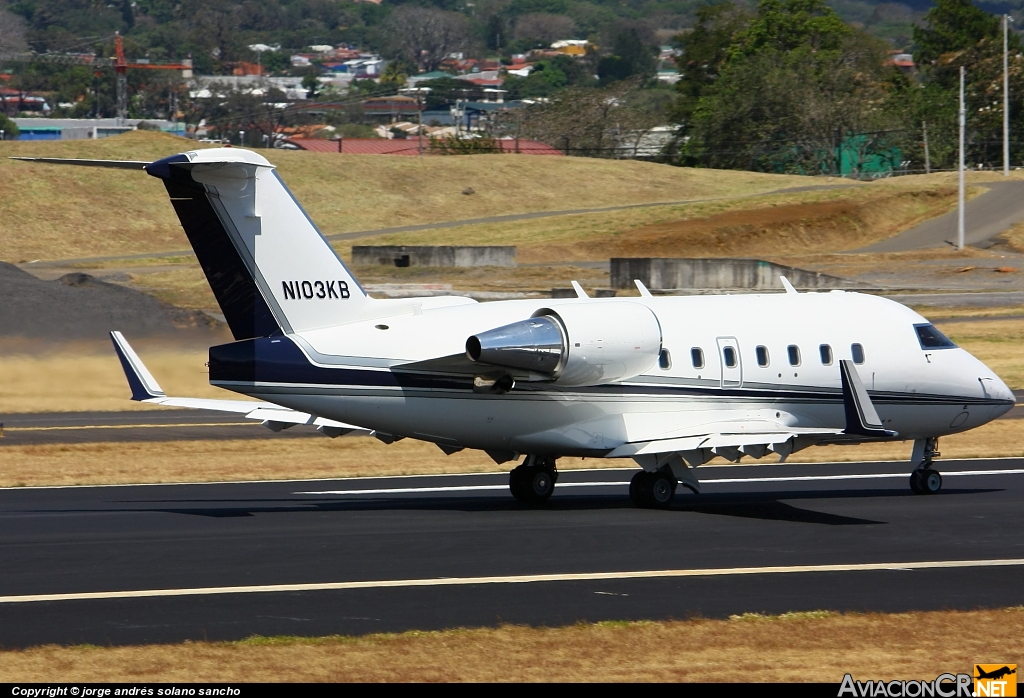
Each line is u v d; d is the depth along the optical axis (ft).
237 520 223.10
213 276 224.94
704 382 245.86
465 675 129.29
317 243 230.89
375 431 236.22
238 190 224.12
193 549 195.83
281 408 246.88
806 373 253.65
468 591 167.94
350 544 200.44
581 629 146.51
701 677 128.88
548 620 152.76
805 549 197.88
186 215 221.87
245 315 227.20
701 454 239.91
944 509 239.30
